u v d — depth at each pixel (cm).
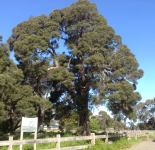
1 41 3406
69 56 4166
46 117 4512
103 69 3972
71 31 4081
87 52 3909
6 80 3189
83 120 4272
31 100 3669
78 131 4256
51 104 3950
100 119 7188
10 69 3456
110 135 3297
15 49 3900
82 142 2631
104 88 3816
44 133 4153
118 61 3928
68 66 4141
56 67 4034
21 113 3559
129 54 4059
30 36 3884
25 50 3841
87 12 4088
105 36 3941
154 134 6575
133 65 3978
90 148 2462
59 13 4159
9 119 3847
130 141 4053
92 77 4006
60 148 2123
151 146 3550
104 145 2730
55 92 4384
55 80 4022
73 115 4572
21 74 3525
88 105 4281
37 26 4016
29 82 4150
